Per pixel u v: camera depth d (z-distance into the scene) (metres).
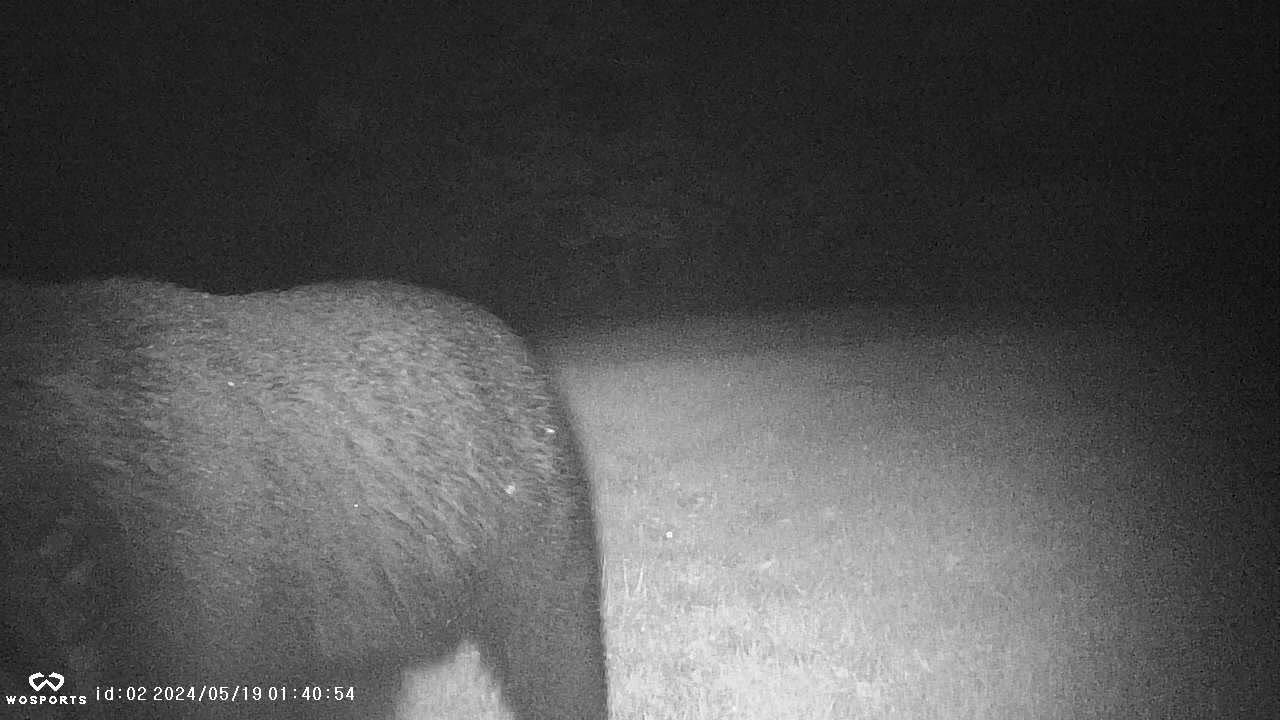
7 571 3.36
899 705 4.16
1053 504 4.94
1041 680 4.20
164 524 3.49
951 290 8.37
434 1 10.65
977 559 4.68
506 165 10.61
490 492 3.82
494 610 3.88
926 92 11.13
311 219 10.11
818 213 10.05
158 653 3.48
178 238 9.86
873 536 4.82
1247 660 4.21
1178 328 6.94
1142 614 4.40
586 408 5.96
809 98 11.02
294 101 10.61
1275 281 7.84
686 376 6.56
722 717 4.16
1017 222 9.66
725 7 10.88
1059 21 11.16
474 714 4.10
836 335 7.38
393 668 3.84
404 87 10.68
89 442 3.45
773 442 5.48
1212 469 5.08
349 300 3.84
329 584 3.65
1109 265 8.59
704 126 10.84
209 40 10.46
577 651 3.93
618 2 10.77
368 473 3.69
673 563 4.71
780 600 4.54
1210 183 10.17
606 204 10.13
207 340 3.62
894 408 5.87
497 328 3.97
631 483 5.18
